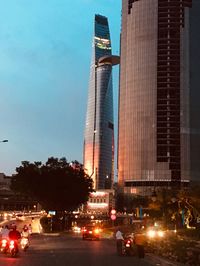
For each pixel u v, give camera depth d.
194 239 43.44
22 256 29.67
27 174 94.94
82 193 98.88
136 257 30.72
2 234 32.28
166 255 28.78
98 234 58.69
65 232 91.94
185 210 90.44
